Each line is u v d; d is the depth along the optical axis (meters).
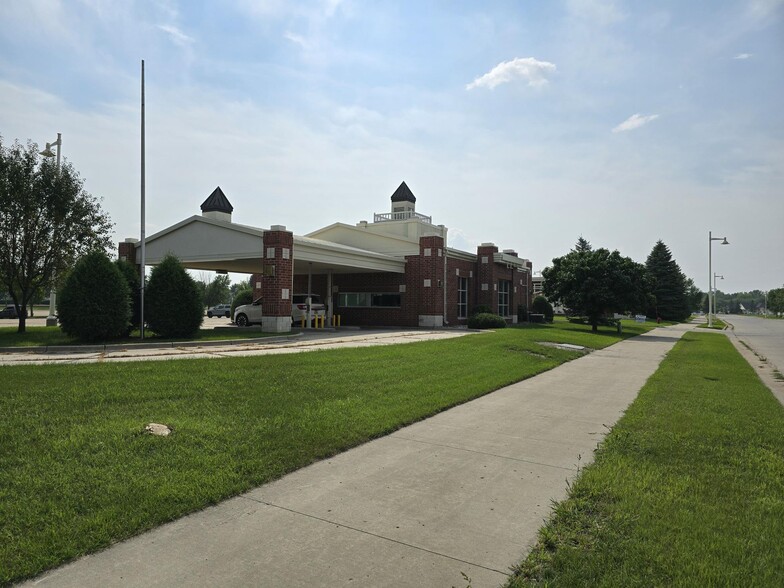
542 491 5.31
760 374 15.59
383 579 3.62
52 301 28.53
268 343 17.78
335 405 8.27
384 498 5.07
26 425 6.30
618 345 24.55
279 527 4.39
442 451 6.64
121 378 9.02
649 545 3.97
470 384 11.08
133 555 3.88
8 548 3.81
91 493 4.73
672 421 8.13
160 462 5.52
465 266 35.06
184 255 24.16
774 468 5.84
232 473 5.38
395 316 31.20
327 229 34.44
